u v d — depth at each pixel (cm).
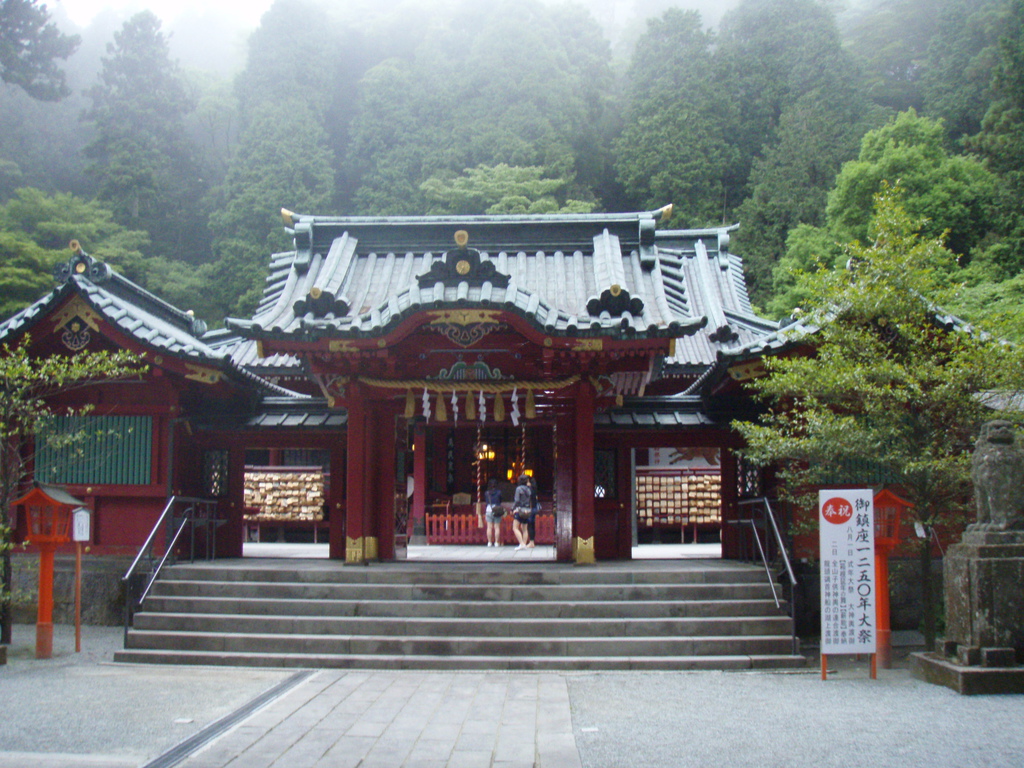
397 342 1256
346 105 5903
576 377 1313
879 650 1053
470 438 2744
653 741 720
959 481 1060
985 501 964
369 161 5181
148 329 1331
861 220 3525
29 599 1250
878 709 824
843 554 980
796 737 730
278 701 867
